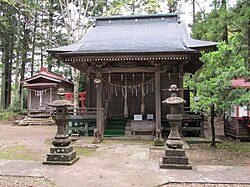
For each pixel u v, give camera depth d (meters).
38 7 18.14
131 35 11.33
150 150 7.86
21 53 24.14
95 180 4.79
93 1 18.91
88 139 9.85
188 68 12.80
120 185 4.49
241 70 6.80
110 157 6.83
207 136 10.76
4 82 23.31
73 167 5.76
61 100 6.32
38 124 17.14
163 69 9.56
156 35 11.14
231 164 6.13
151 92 12.24
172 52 8.51
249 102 6.85
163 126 11.12
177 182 4.66
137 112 12.22
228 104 6.95
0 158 6.81
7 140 10.41
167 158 5.73
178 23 12.79
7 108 22.08
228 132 10.76
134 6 17.44
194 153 7.48
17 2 16.84
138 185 4.49
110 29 12.46
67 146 6.24
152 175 5.09
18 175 5.11
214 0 13.60
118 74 12.47
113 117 12.27
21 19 23.44
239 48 10.88
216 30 11.98
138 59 8.88
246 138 9.67
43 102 18.84
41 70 20.33
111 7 19.22
